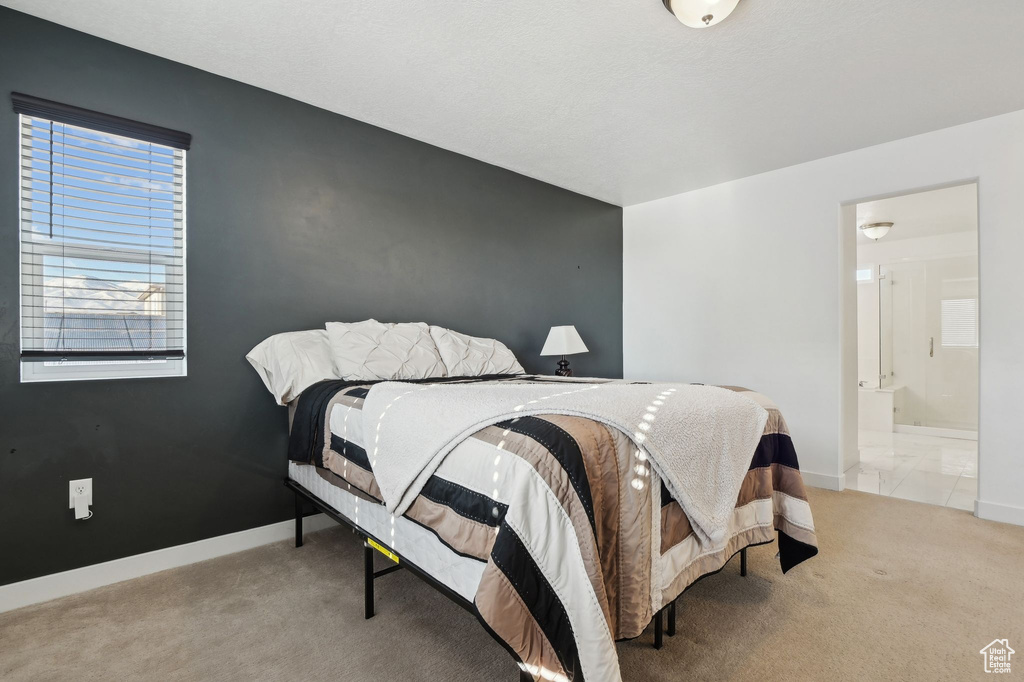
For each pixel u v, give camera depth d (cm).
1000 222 277
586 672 103
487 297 357
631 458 130
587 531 110
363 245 288
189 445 224
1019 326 270
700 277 413
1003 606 181
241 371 239
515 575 104
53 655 153
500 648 157
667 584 134
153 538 214
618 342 468
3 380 184
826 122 288
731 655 151
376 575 177
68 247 199
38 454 190
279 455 250
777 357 366
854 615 175
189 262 225
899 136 307
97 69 204
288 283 257
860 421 601
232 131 239
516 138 313
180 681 140
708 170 369
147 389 213
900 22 197
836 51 218
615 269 466
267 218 250
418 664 149
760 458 189
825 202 343
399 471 146
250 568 215
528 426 124
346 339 245
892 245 605
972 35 206
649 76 238
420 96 258
